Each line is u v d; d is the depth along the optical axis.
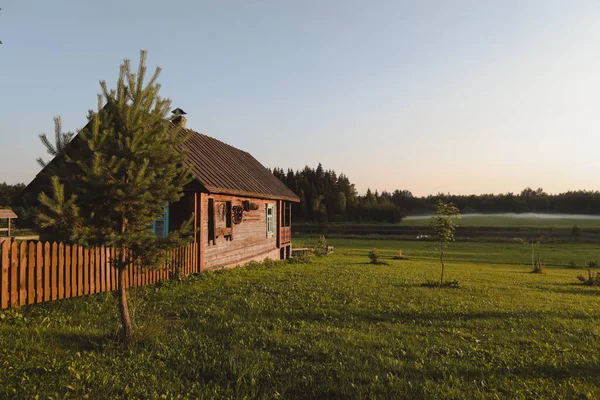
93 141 5.29
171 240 5.99
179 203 13.52
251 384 4.57
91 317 7.10
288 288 11.37
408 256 37.41
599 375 5.21
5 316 6.54
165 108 6.16
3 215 21.80
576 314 9.61
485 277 19.17
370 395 4.41
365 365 5.30
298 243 44.72
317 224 104.31
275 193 22.17
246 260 18.58
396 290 12.23
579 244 61.59
